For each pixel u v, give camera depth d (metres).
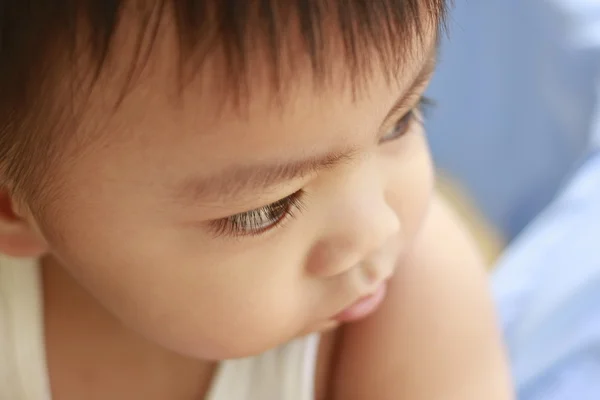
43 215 0.37
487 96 0.67
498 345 0.48
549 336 0.54
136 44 0.33
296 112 0.33
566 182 0.62
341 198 0.36
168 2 0.32
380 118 0.35
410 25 0.34
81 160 0.35
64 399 0.45
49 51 0.33
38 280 0.43
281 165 0.34
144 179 0.35
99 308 0.44
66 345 0.44
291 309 0.38
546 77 0.64
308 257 0.38
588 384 0.51
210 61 0.33
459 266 0.47
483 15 0.66
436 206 0.49
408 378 0.46
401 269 0.46
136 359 0.45
